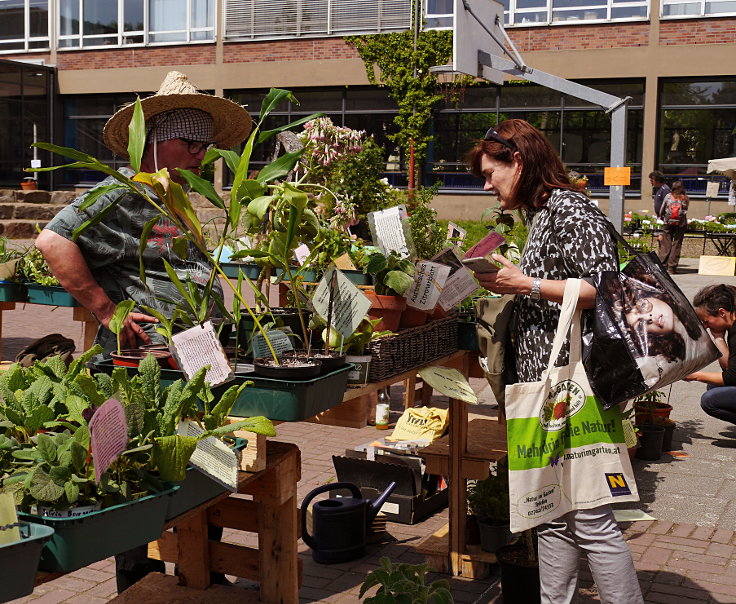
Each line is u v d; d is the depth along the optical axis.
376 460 4.69
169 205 2.29
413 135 24.23
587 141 23.25
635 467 5.53
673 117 22.69
